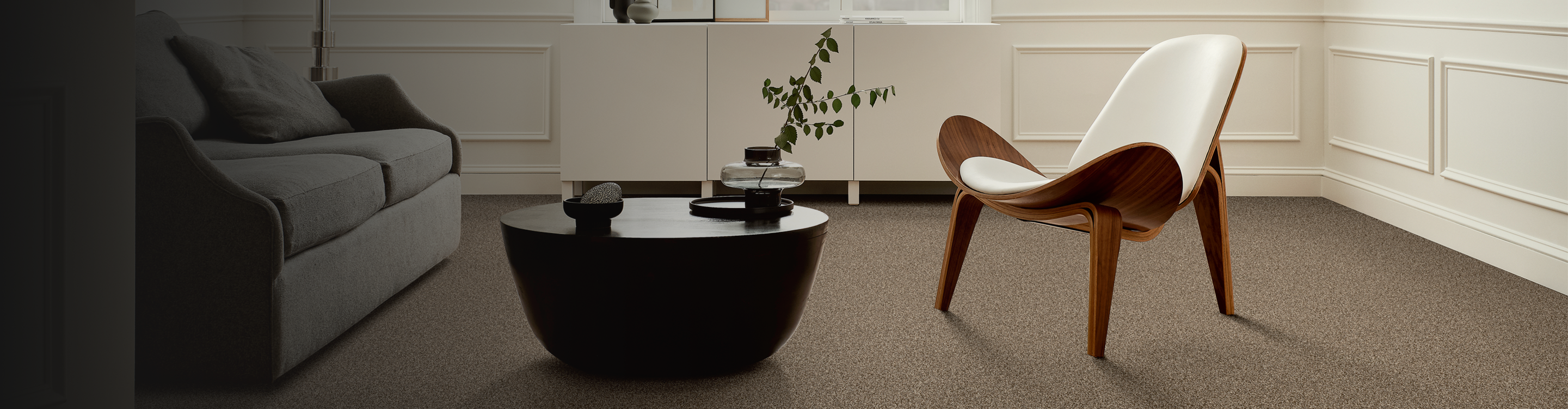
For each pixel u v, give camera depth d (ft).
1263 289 7.46
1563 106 7.57
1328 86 12.62
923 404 4.81
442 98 13.00
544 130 13.10
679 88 12.16
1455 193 9.33
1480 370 5.38
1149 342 5.95
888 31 12.00
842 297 7.19
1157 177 5.00
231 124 7.57
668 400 4.81
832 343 5.92
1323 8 12.64
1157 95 6.56
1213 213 6.57
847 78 12.09
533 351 5.70
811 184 13.44
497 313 6.63
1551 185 7.75
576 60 12.14
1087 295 7.24
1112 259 5.51
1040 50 12.81
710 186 12.35
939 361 5.54
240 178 5.03
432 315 6.57
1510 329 6.27
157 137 4.62
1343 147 12.11
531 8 12.88
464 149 13.17
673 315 4.83
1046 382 5.16
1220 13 12.69
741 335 5.00
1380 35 11.05
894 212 11.65
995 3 12.81
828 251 9.11
